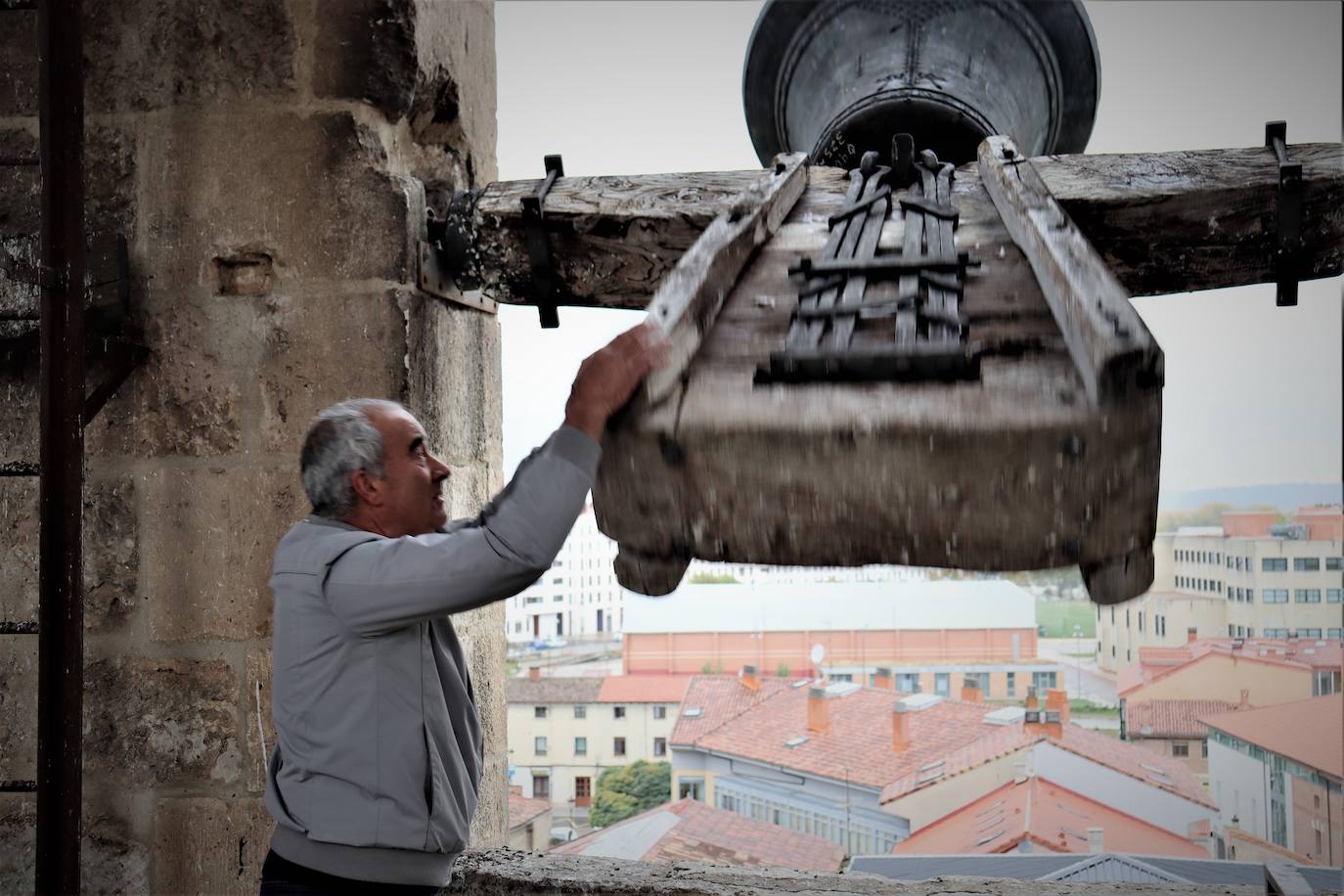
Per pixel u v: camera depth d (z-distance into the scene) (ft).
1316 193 7.32
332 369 8.41
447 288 9.02
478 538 5.25
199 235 8.58
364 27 8.49
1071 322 4.65
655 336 4.91
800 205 7.02
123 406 8.61
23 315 7.87
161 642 8.52
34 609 8.60
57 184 7.47
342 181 8.46
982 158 6.94
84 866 8.52
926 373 4.65
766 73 10.68
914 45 9.82
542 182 8.74
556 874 8.01
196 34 8.63
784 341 5.16
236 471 8.48
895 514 4.43
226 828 8.38
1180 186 7.43
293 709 5.66
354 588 5.48
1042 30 9.84
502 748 10.35
